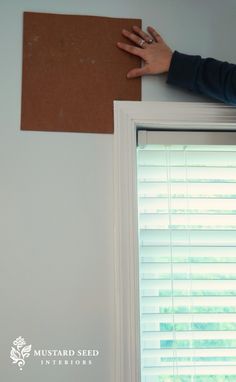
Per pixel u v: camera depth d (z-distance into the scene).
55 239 1.18
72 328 1.14
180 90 1.31
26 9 1.31
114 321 1.14
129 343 1.12
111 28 1.32
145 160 1.30
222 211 1.29
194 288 1.24
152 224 1.26
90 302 1.16
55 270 1.17
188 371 1.19
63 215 1.20
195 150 1.32
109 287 1.17
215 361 1.20
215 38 1.35
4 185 1.20
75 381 1.11
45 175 1.22
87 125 1.26
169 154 1.31
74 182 1.22
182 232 1.25
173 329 1.21
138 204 1.26
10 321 1.12
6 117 1.24
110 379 1.11
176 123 1.28
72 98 1.27
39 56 1.28
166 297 1.22
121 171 1.23
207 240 1.26
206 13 1.37
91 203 1.21
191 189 1.29
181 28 1.35
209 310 1.23
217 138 1.31
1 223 1.18
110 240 1.20
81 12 1.32
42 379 1.10
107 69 1.29
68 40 1.30
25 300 1.14
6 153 1.22
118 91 1.29
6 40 1.28
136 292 1.16
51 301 1.15
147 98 1.29
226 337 1.21
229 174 1.31
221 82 1.20
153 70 1.28
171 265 1.24
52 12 1.31
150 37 1.31
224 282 1.24
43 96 1.26
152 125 1.29
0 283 1.14
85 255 1.18
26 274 1.16
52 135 1.25
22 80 1.26
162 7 1.36
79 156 1.24
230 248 1.26
